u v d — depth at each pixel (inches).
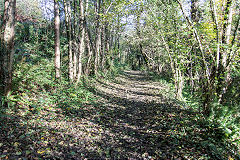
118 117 269.7
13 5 214.4
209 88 242.5
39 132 177.2
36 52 539.5
